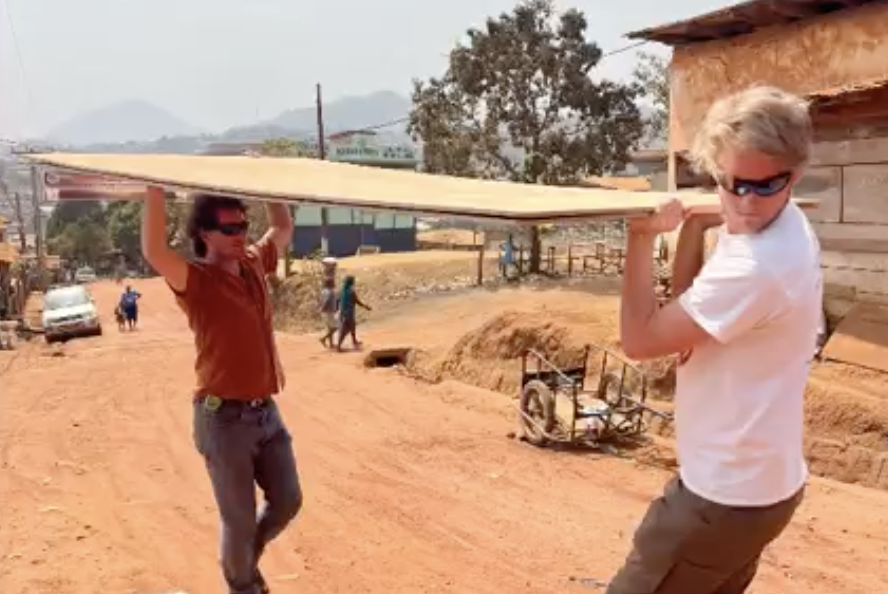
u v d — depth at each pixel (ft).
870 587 23.52
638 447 38.34
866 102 40.29
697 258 9.06
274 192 10.71
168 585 22.29
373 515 29.55
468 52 113.91
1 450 39.88
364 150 186.09
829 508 29.94
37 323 135.54
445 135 115.24
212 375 13.05
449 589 23.16
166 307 144.66
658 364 43.73
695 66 52.54
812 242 8.07
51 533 26.14
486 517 29.48
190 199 13.16
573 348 49.90
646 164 153.17
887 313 39.99
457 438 40.93
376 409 48.06
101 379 62.95
